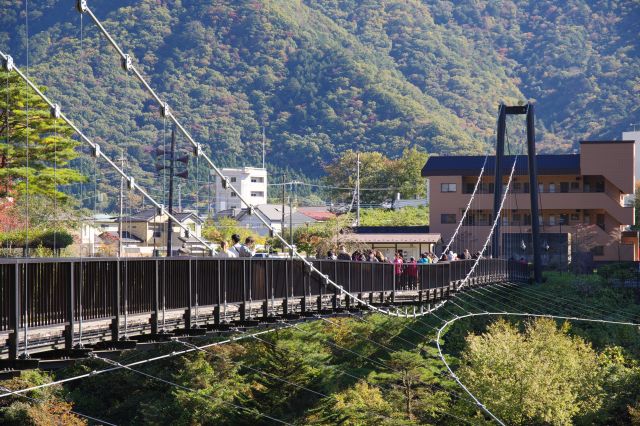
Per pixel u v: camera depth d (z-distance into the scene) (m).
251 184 172.00
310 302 38.00
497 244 92.88
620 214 112.31
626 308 93.88
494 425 57.97
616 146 111.69
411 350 63.62
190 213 80.56
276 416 51.62
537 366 61.59
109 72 127.88
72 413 49.88
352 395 53.69
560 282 96.75
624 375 67.81
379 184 166.12
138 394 53.34
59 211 60.41
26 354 20.62
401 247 98.38
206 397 50.97
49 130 57.12
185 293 27.95
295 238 93.31
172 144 48.22
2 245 54.12
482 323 81.12
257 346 53.88
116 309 24.20
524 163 113.50
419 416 56.19
